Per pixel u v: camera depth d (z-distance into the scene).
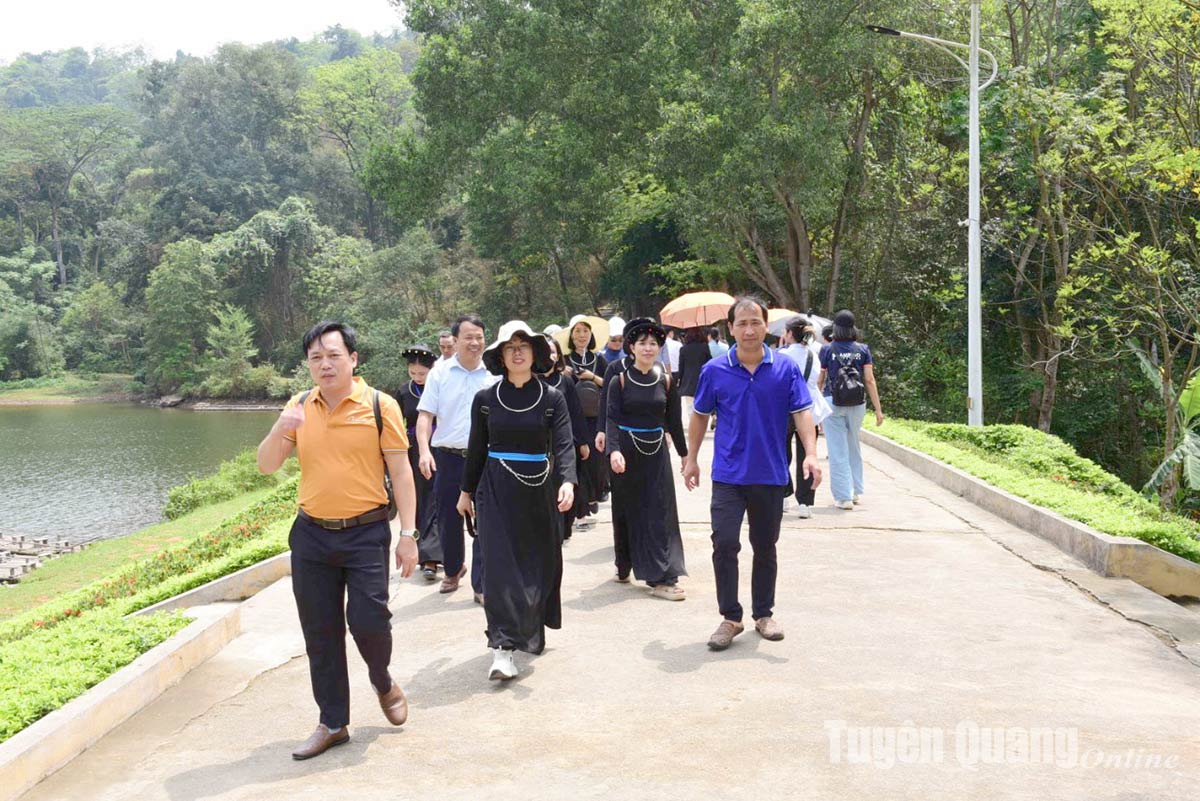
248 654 6.11
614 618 6.38
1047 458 13.49
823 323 15.66
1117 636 5.88
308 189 86.12
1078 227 22.20
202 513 21.66
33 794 4.14
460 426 7.07
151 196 90.25
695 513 10.05
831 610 6.45
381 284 57.94
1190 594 7.28
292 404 4.45
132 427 57.56
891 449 15.17
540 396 5.46
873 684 5.03
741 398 5.61
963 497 11.00
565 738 4.46
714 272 33.00
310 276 71.56
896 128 28.34
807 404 5.63
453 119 31.34
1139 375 25.05
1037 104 19.77
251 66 89.44
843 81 26.31
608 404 6.94
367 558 4.46
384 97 86.62
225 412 66.94
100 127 101.69
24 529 29.14
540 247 37.06
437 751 4.39
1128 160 18.45
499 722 4.70
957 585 7.10
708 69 26.38
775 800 3.76
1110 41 21.39
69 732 4.50
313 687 4.50
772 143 23.67
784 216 27.84
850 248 30.88
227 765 4.38
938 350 28.41
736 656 5.52
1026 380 26.27
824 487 11.50
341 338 4.43
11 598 15.22
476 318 7.09
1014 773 3.96
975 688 4.97
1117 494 12.63
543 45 29.38
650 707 4.79
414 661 5.75
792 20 23.83
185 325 74.12
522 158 30.38
